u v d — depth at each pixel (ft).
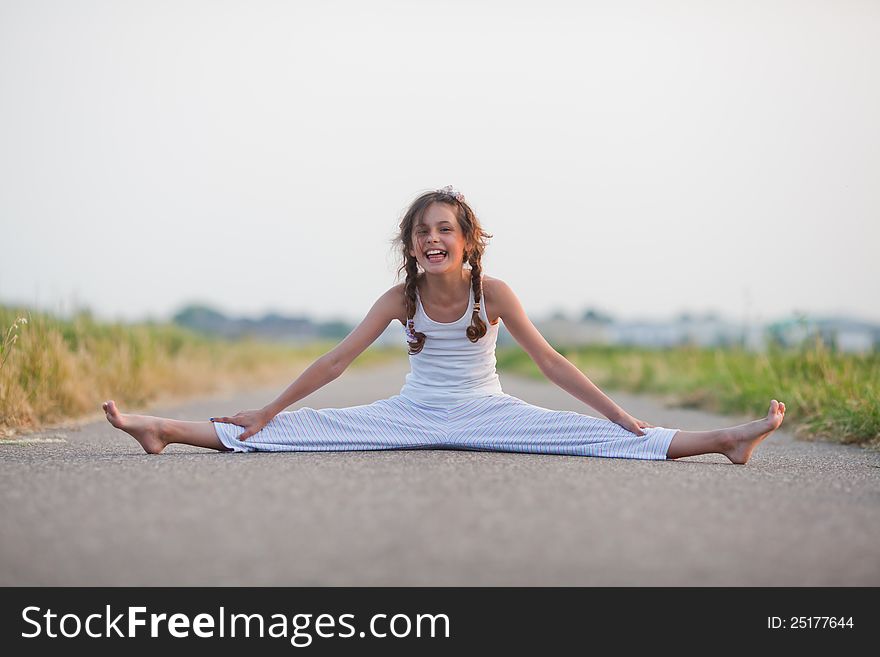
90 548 9.00
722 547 9.16
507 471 13.30
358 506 10.68
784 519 10.34
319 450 16.01
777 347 31.99
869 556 8.98
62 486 11.90
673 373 44.42
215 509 10.52
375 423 16.30
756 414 27.73
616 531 9.64
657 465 14.61
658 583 8.12
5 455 15.57
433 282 16.33
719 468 14.47
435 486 11.94
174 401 34.73
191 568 8.45
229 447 15.85
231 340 62.34
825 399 24.21
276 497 11.19
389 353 219.20
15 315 26.76
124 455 15.46
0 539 9.27
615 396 43.11
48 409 23.36
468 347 16.60
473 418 16.38
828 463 16.26
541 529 9.68
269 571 8.36
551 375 16.61
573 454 15.92
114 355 32.01
